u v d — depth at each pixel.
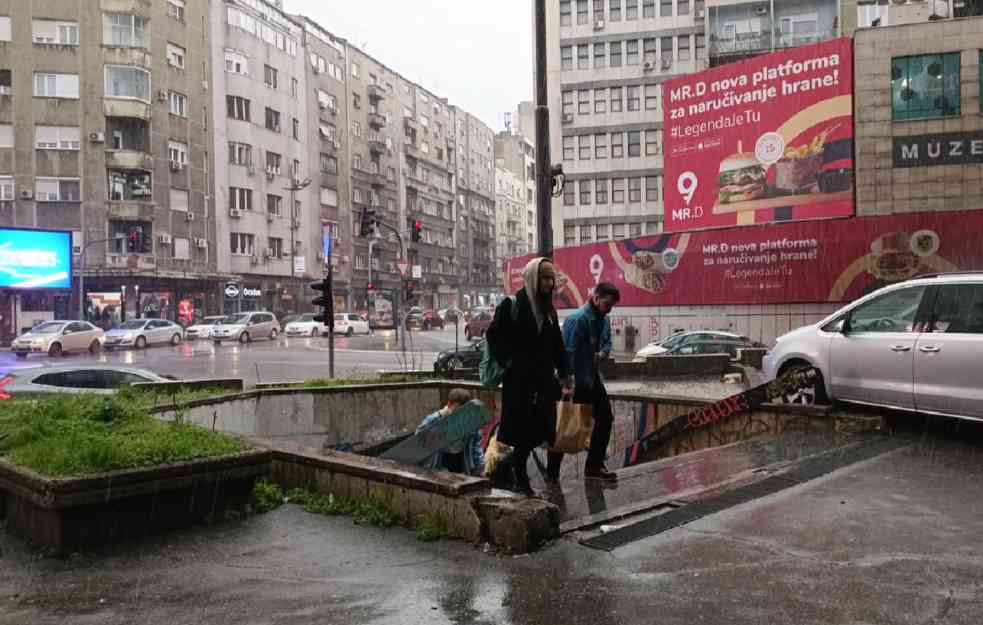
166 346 38.00
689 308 25.64
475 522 4.50
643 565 4.02
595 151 55.16
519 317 5.43
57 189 44.62
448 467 6.95
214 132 53.16
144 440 5.35
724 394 12.26
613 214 54.75
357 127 71.50
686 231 25.70
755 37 47.59
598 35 55.06
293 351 34.56
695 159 27.47
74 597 3.91
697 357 16.02
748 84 25.98
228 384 11.34
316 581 4.02
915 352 6.87
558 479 6.31
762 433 8.24
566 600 3.61
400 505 4.99
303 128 63.03
